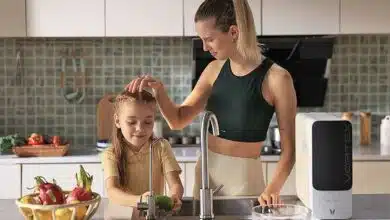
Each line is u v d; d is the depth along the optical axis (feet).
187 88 13.97
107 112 13.70
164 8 12.60
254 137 7.65
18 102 13.89
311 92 13.51
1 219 6.25
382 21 12.70
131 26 12.62
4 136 13.67
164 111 7.62
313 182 6.21
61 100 13.93
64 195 6.04
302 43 12.82
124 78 13.91
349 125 6.16
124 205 6.75
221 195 7.72
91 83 13.89
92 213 5.88
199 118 13.87
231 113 7.63
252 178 7.72
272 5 12.60
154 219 5.84
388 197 7.22
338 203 6.19
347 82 13.99
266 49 12.76
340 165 6.16
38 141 12.36
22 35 12.57
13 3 12.51
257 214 5.71
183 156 12.06
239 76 7.55
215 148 7.79
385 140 13.24
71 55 13.84
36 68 13.85
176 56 13.89
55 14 12.57
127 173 7.29
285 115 7.43
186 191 12.09
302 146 6.61
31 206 5.60
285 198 7.04
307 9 12.64
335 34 12.73
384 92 14.02
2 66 13.80
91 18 12.60
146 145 7.32
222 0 7.27
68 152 12.82
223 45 7.34
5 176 12.03
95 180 12.12
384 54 13.94
